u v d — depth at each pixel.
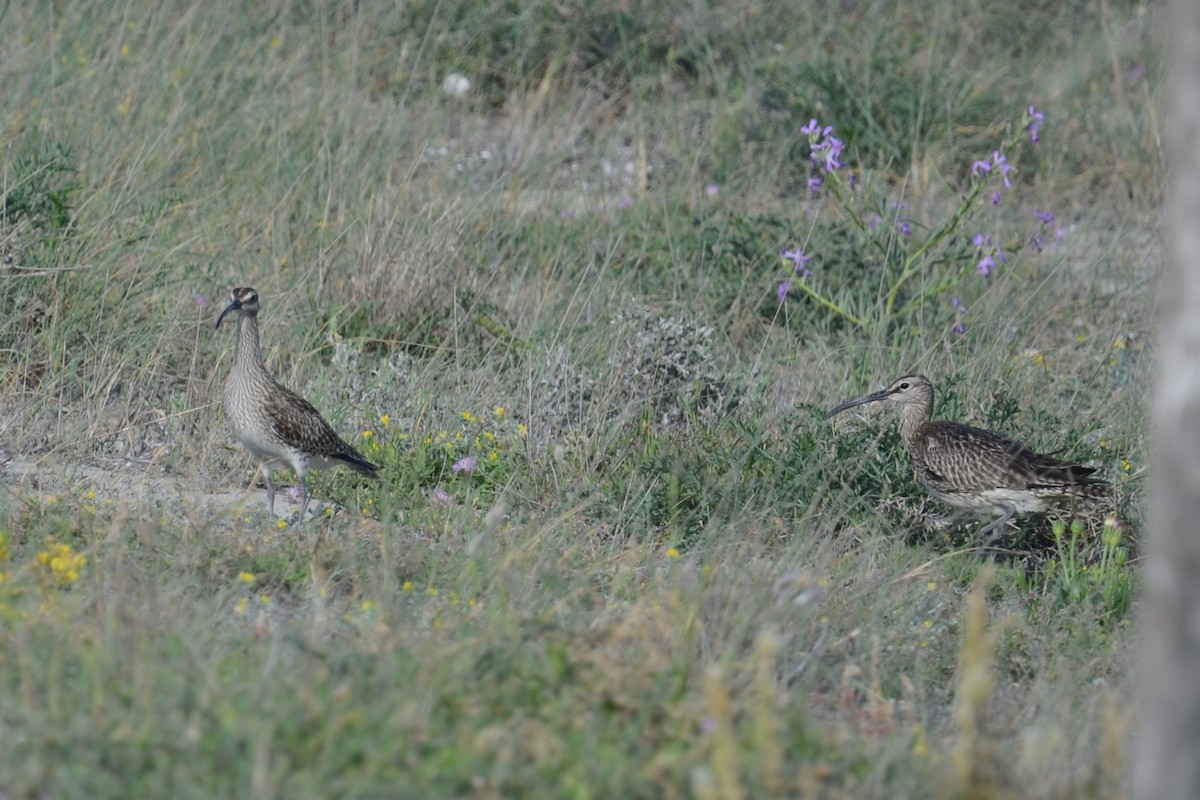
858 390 37.53
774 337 41.81
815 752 17.91
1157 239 49.00
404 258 40.44
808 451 31.38
